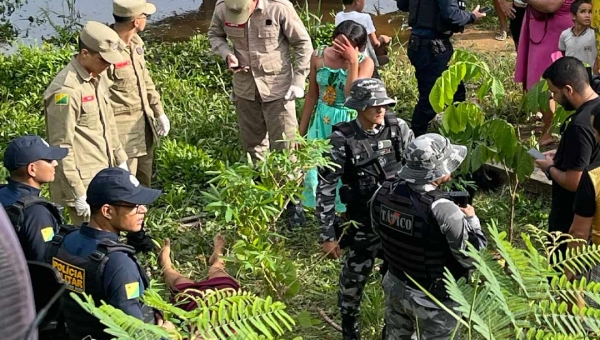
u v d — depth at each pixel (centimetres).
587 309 261
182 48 1073
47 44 1087
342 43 531
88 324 326
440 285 369
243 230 462
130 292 322
